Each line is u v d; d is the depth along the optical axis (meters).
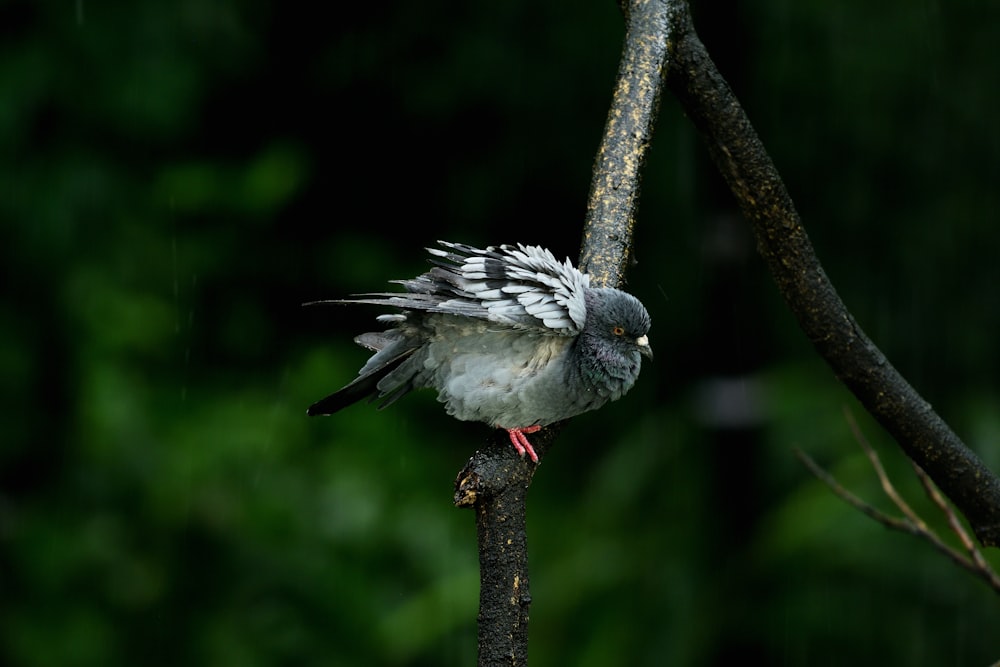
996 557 10.63
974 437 12.73
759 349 13.08
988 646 11.02
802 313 6.18
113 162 12.98
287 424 12.69
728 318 10.77
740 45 10.35
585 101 13.75
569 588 11.88
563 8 13.56
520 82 13.77
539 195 14.19
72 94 12.65
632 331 6.64
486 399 6.62
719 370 10.91
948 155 13.43
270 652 11.77
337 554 12.23
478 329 6.52
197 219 13.27
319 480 12.46
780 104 13.40
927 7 13.20
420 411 13.55
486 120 14.05
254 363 13.60
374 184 14.38
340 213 14.39
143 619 11.92
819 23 13.12
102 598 11.92
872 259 13.70
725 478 11.05
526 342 6.53
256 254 13.74
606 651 11.38
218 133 13.99
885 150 13.48
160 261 12.89
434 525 12.53
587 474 13.77
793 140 13.52
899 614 11.13
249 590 11.96
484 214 14.31
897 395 5.96
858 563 10.98
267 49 13.81
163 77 12.95
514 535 5.69
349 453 12.76
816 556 11.06
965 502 5.91
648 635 11.35
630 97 6.70
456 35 13.81
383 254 14.18
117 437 12.08
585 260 6.74
